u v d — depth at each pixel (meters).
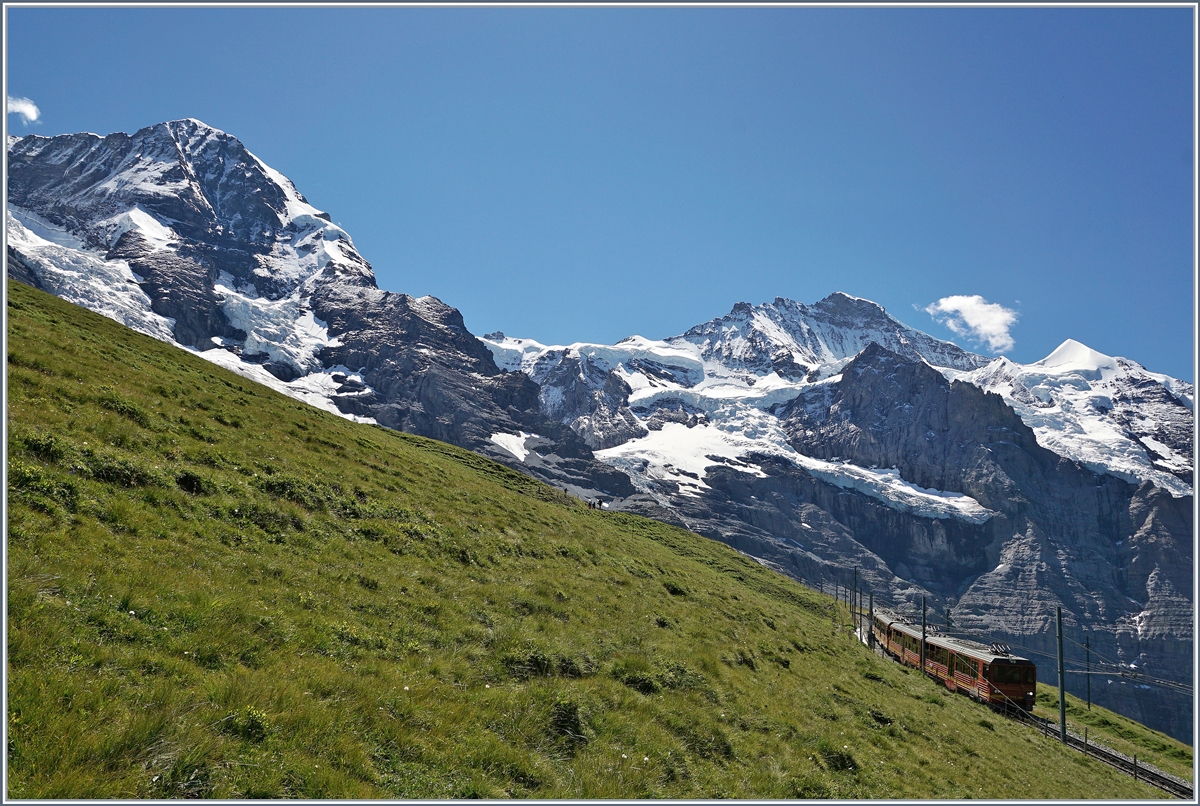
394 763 12.53
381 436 60.84
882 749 23.30
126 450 23.53
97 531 17.14
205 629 14.42
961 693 51.16
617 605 29.94
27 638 11.50
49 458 19.88
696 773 16.45
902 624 70.12
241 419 35.62
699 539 112.12
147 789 9.66
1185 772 46.91
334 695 13.78
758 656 30.47
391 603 20.52
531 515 45.09
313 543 23.38
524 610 24.55
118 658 12.23
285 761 11.19
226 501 23.17
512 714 15.75
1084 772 33.25
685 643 27.52
